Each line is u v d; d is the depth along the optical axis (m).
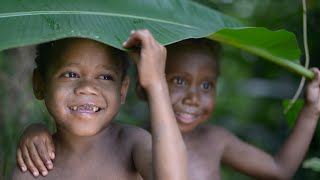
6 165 3.41
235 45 2.69
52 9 2.09
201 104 2.98
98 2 2.22
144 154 2.25
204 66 2.96
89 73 2.19
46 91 2.25
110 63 2.21
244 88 6.04
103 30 2.05
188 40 2.98
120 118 4.59
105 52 2.20
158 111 2.01
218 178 3.16
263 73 5.55
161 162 1.99
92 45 2.19
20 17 2.02
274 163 3.21
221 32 2.49
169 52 2.96
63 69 2.18
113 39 2.02
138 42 2.00
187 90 2.96
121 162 2.31
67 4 2.15
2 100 3.46
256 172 3.23
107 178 2.30
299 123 3.08
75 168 2.31
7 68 3.50
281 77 5.22
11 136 3.44
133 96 5.05
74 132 2.20
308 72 2.88
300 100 3.12
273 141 5.07
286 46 2.66
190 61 2.95
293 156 3.16
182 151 2.02
